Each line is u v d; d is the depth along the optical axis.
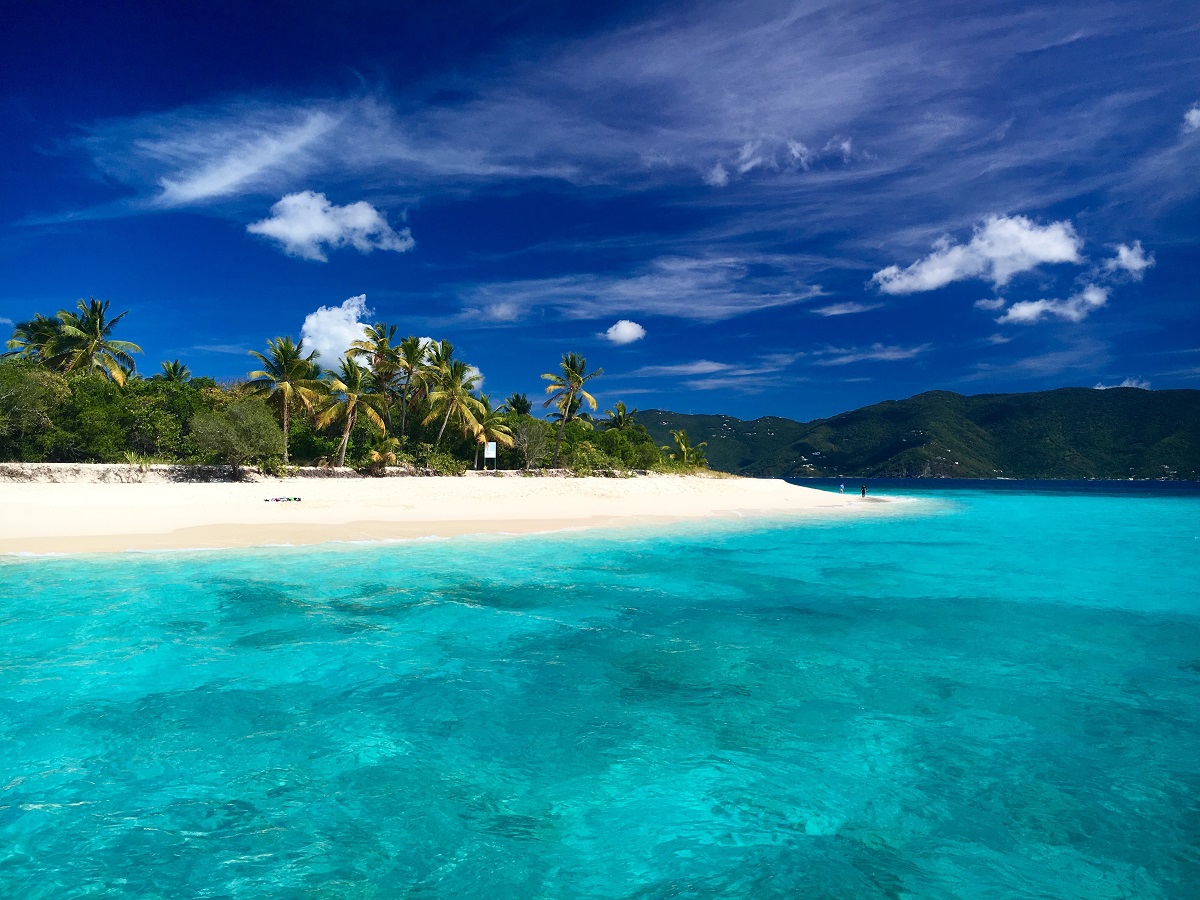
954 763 7.42
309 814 6.29
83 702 8.91
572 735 8.10
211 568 18.16
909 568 20.80
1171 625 13.55
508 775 7.10
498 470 56.00
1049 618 14.13
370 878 5.32
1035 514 46.84
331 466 45.88
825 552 24.55
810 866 5.53
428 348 54.59
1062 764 7.40
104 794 6.61
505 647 11.78
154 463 37.53
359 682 9.88
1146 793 6.73
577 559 21.75
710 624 13.51
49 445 35.31
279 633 12.29
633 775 7.13
